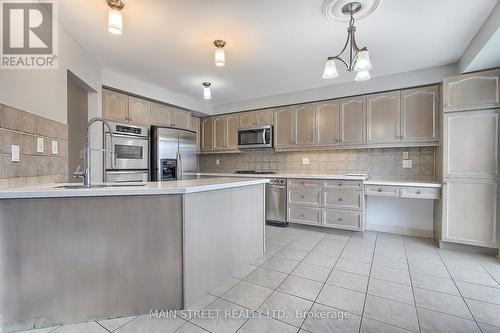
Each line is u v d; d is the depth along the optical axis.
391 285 2.02
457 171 2.72
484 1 1.83
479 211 2.64
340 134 3.72
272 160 4.70
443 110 2.77
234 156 5.16
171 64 3.02
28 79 1.76
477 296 1.85
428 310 1.67
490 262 2.48
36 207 1.49
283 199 3.94
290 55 2.76
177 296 1.70
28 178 1.76
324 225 3.61
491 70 2.57
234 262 2.25
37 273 1.50
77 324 1.55
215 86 3.87
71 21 2.09
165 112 4.19
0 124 1.50
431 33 2.29
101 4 1.85
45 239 1.50
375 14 1.99
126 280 1.63
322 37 2.37
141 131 3.73
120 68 3.14
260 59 2.88
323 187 3.62
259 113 4.51
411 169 3.52
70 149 3.14
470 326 1.51
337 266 2.40
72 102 3.14
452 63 2.97
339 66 3.07
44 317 1.52
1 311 1.47
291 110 4.17
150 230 1.65
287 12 1.96
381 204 3.70
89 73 2.78
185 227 1.70
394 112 3.34
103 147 3.19
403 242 3.16
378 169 3.74
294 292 1.92
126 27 2.18
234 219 2.24
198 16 2.02
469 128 2.65
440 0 1.81
